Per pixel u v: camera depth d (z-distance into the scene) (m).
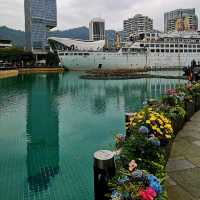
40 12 179.88
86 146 13.67
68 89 40.44
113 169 3.82
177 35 95.81
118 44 104.50
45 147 13.62
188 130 8.85
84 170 10.35
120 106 25.41
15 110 23.83
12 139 15.19
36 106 25.88
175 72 78.12
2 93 35.88
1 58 94.81
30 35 176.88
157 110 7.54
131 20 197.00
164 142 5.70
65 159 11.77
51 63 100.56
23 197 8.16
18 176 9.85
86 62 88.69
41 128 17.56
